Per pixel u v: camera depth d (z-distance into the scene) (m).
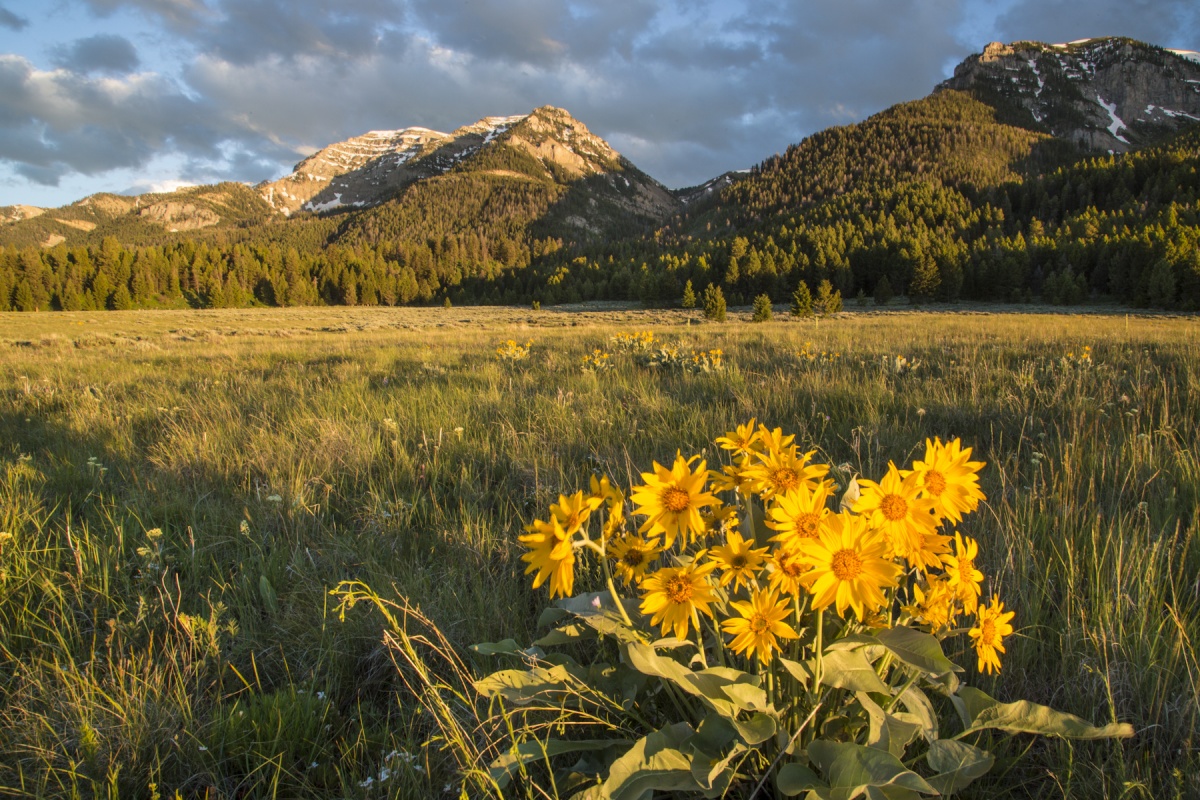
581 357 9.59
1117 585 1.91
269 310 79.12
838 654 1.31
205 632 1.94
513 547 2.59
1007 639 1.84
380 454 4.02
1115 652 1.68
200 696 1.75
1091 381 5.61
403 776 1.41
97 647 2.03
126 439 4.55
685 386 6.22
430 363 9.75
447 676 1.84
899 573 1.08
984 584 2.06
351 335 24.02
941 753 1.26
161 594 2.24
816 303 50.25
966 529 2.55
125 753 1.53
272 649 1.98
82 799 1.44
